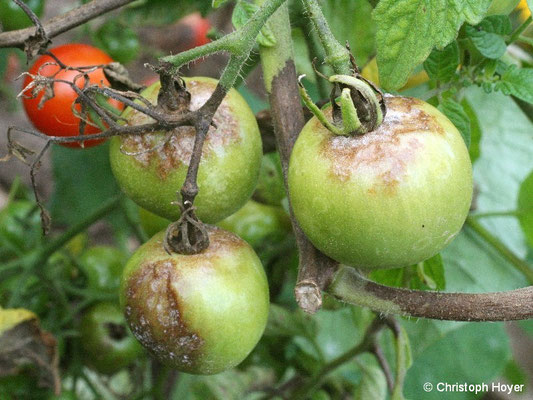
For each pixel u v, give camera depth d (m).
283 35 0.34
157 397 0.51
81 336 0.49
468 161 0.29
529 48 0.44
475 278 0.49
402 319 0.47
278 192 0.45
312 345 0.52
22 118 0.85
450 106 0.36
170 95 0.32
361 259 0.29
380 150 0.28
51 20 0.36
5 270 0.48
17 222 0.51
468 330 0.57
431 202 0.28
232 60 0.29
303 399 0.49
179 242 0.31
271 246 0.47
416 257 0.29
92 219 0.48
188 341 0.31
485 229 0.49
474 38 0.35
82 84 0.39
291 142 0.32
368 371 0.47
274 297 0.50
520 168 0.54
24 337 0.43
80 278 0.50
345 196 0.28
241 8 0.35
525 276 0.50
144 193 0.33
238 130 0.33
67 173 0.58
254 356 0.53
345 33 0.42
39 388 0.48
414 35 0.31
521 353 0.86
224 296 0.31
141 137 0.33
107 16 0.50
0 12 0.44
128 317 0.32
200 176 0.33
